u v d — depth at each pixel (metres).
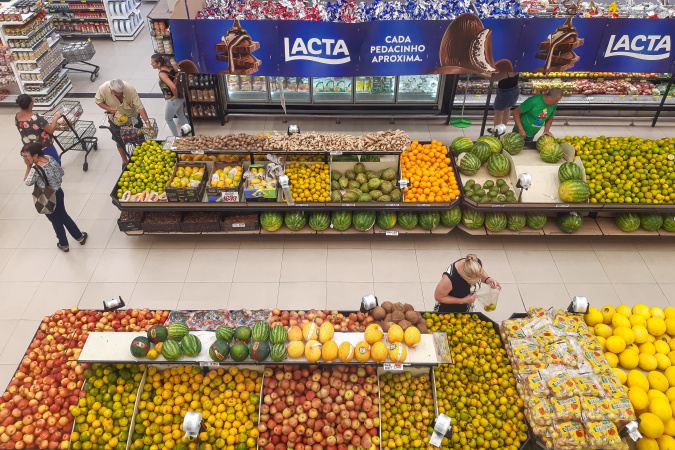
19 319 6.19
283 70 7.50
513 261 6.96
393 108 9.72
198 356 4.32
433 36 7.18
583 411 4.16
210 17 7.97
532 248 7.17
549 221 7.21
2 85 10.09
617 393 4.26
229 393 4.50
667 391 4.50
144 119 8.02
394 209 6.79
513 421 4.39
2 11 9.22
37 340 5.02
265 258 6.99
